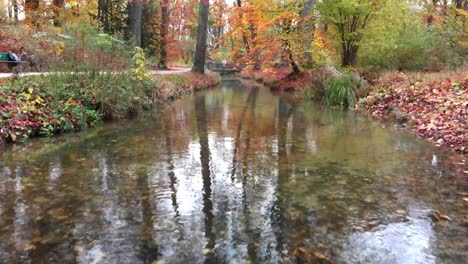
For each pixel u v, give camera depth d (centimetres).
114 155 620
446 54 1470
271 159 599
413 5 1723
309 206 408
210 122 968
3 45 1309
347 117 1059
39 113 777
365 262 298
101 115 930
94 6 2452
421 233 345
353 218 377
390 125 912
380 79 1345
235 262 297
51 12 1816
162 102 1314
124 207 404
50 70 892
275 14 1733
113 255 307
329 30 1648
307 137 775
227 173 525
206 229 353
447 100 888
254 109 1245
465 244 325
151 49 2641
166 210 396
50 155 616
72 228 354
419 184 475
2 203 413
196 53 2362
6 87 789
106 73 978
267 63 2005
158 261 298
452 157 600
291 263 296
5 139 685
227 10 1930
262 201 422
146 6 2495
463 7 2009
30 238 334
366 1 1438
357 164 567
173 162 580
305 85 1653
